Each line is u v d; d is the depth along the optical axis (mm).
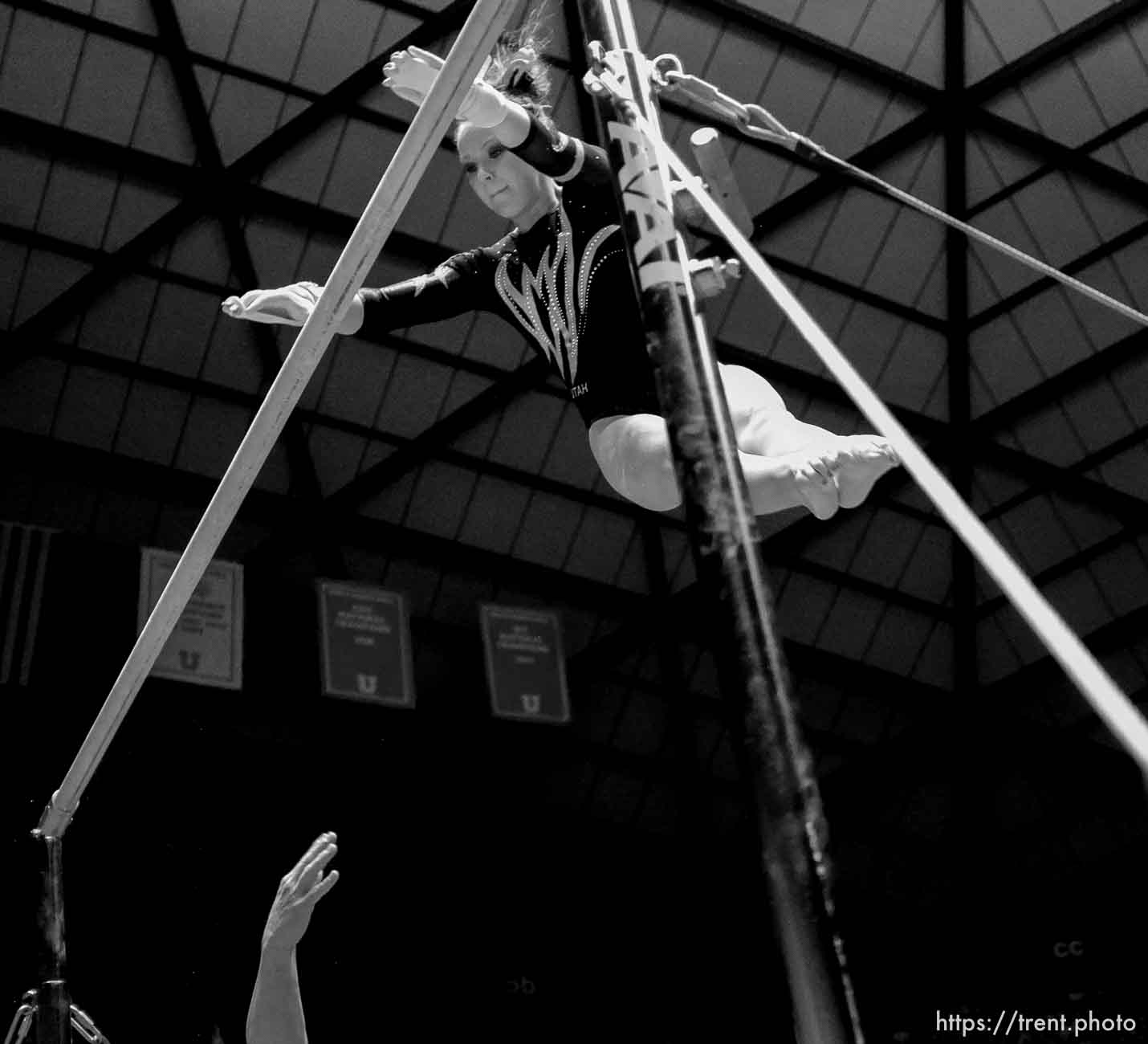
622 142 1760
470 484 17078
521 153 2646
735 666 1363
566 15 13633
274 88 14203
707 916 19578
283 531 16828
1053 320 16359
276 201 14742
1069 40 14672
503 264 2963
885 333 16438
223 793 16844
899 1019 19188
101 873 15758
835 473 2250
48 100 13836
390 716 17688
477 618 18000
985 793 19391
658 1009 19203
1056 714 18938
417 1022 17844
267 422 2688
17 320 14883
